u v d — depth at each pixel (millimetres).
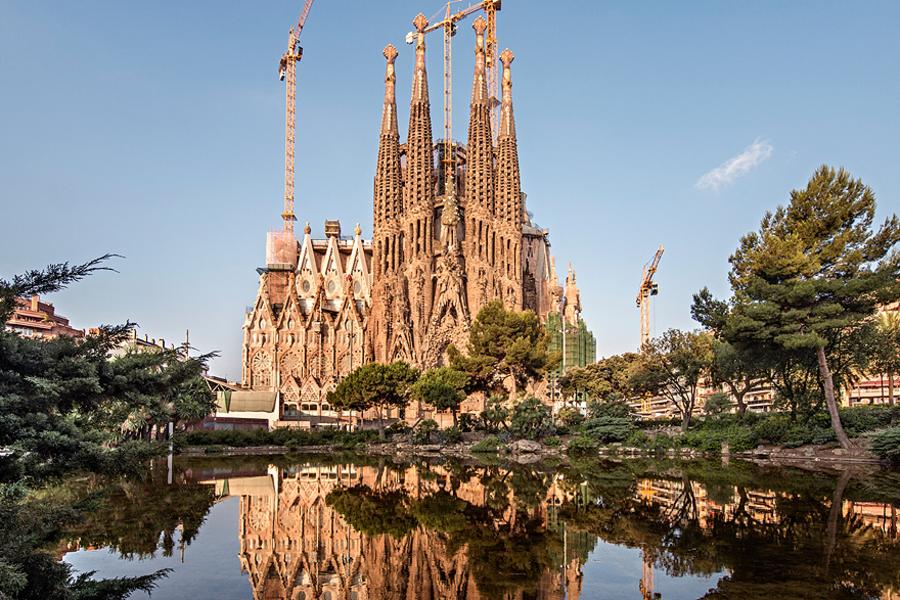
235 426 111250
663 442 71188
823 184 60531
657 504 30703
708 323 69625
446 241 153750
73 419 15391
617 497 33562
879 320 64750
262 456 74875
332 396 104312
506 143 160750
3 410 12023
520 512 29125
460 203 161250
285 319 158875
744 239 67500
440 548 21875
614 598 15602
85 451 13094
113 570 19125
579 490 37031
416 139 158125
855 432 58594
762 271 59938
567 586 16719
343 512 30031
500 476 47250
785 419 65000
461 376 94750
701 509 28781
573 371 132000
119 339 14000
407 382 99375
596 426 80938
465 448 83000
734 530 23641
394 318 151250
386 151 159875
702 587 16266
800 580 16672
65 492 34375
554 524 25906
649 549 20906
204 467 57250
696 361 83250
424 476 47906
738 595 15438
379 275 156750
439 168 173500
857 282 54562
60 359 13148
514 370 97750
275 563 20188
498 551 21172
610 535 23406
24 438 12258
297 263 180500
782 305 59219
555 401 129625
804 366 63625
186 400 67688
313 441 93500
